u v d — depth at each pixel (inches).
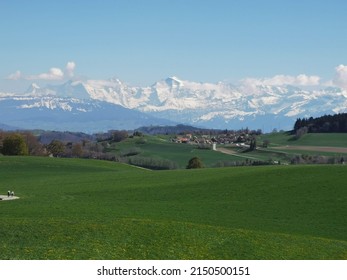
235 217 2920.8
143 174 4899.1
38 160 6279.5
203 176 4434.1
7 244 1795.0
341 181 3821.4
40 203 3230.8
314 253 1973.4
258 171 4394.7
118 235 1963.6
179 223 2226.9
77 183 4384.8
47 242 1834.4
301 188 3683.6
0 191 3927.2
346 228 2719.0
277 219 2896.2
